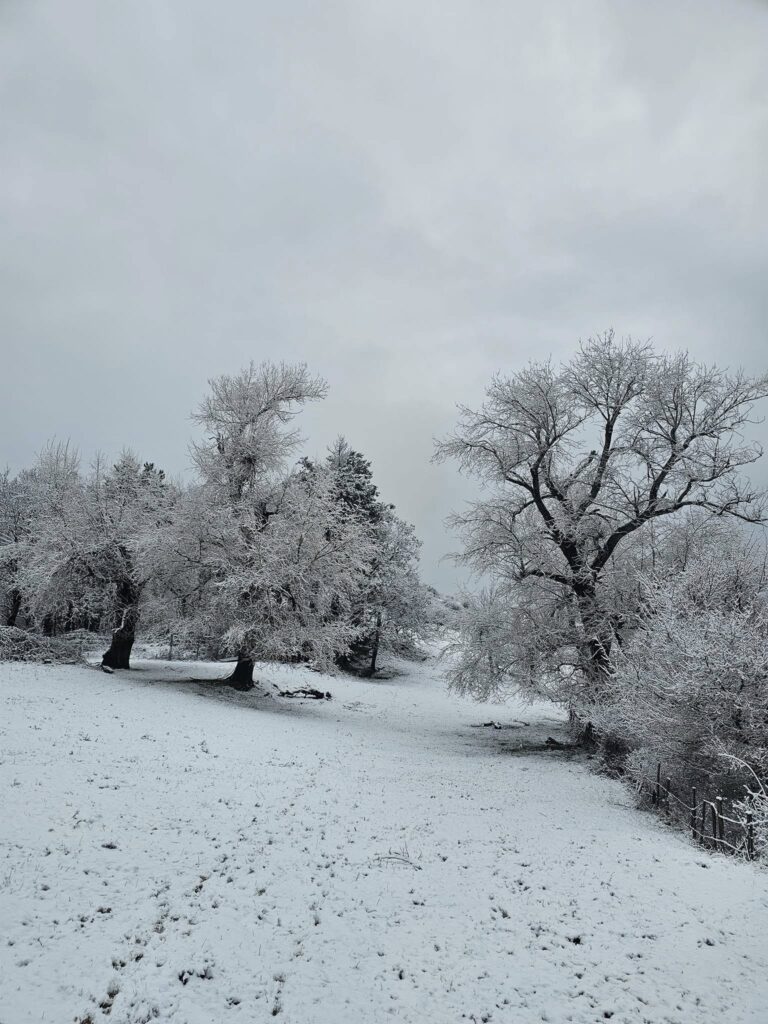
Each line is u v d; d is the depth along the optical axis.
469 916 7.27
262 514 27.50
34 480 35.09
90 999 5.04
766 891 8.31
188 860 8.02
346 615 31.08
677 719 12.23
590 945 6.65
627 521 21.33
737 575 14.35
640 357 20.77
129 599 28.03
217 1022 4.95
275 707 25.41
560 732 27.62
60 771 11.02
